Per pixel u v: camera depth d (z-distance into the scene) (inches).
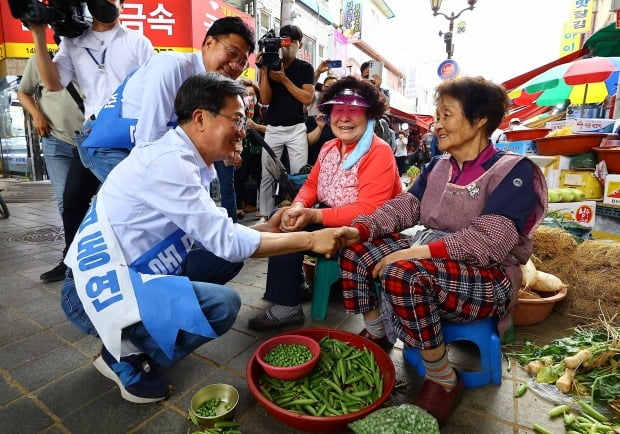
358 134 89.7
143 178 56.7
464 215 67.4
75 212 120.4
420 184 80.4
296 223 84.7
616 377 70.7
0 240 173.0
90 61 100.0
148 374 67.9
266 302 110.0
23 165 409.4
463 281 62.2
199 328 57.3
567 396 68.4
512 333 87.8
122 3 98.9
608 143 170.6
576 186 175.0
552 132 199.3
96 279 56.0
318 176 101.0
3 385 71.7
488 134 66.0
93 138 89.1
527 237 65.9
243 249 60.6
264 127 202.4
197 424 60.3
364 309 77.5
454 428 61.9
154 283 57.7
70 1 92.5
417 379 74.5
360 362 71.9
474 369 79.2
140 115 84.8
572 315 99.9
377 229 76.5
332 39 570.6
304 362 67.0
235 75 93.7
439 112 66.1
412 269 61.2
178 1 230.2
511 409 66.1
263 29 400.2
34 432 60.4
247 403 67.7
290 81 159.0
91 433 60.3
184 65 89.4
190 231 58.4
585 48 297.7
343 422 56.4
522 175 62.2
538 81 239.0
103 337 55.9
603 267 107.1
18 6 89.0
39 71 99.7
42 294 113.6
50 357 81.1
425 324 61.1
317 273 98.4
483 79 64.0
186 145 60.4
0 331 91.7
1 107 402.6
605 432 58.0
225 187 134.5
